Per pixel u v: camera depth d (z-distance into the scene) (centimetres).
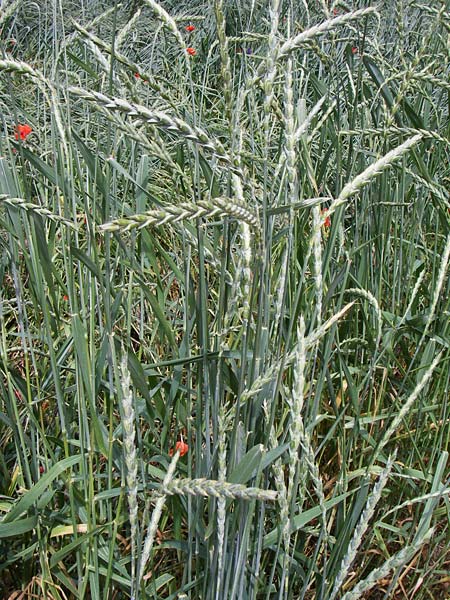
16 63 135
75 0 593
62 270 238
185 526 175
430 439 204
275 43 111
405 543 182
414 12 328
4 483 171
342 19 110
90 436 161
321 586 149
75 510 162
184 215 81
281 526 131
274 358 134
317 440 206
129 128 129
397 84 225
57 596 153
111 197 172
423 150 230
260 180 222
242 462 119
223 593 137
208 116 399
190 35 536
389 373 210
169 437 177
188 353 151
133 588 125
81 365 143
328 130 199
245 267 116
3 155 147
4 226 146
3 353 155
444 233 218
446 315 203
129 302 150
